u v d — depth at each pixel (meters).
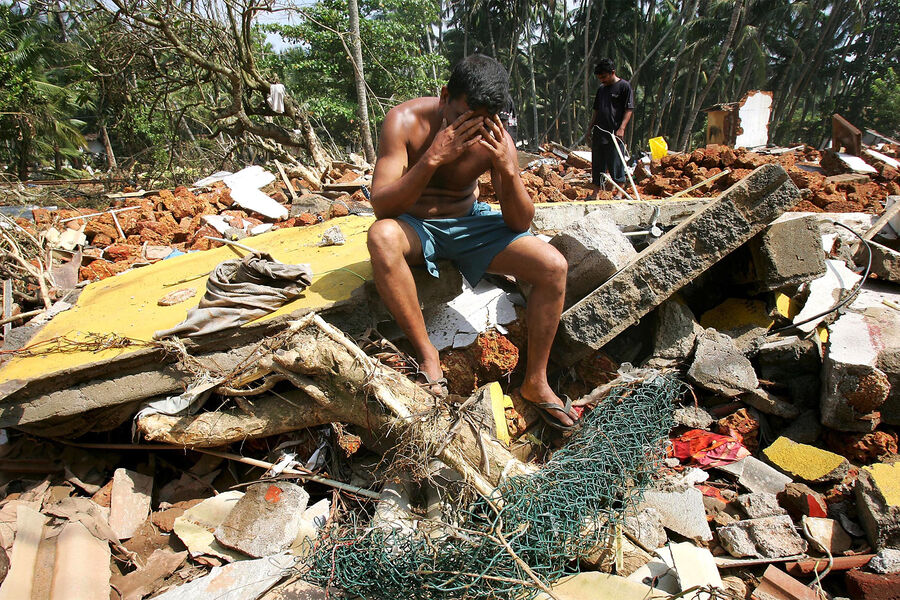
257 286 3.08
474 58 2.67
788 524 2.53
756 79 27.38
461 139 2.59
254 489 2.73
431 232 2.99
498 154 2.66
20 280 5.08
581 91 32.50
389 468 2.59
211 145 17.41
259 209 7.11
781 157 9.16
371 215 5.53
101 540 2.61
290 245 4.66
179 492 2.96
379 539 2.10
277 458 2.97
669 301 3.44
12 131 18.41
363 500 2.75
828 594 2.39
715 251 3.07
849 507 2.72
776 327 3.63
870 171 8.73
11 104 18.00
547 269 2.80
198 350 2.95
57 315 3.89
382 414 2.64
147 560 2.59
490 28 28.47
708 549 2.53
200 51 12.70
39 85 18.45
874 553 2.50
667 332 3.36
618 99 7.51
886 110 29.69
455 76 2.65
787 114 34.31
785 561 2.46
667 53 29.05
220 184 8.34
